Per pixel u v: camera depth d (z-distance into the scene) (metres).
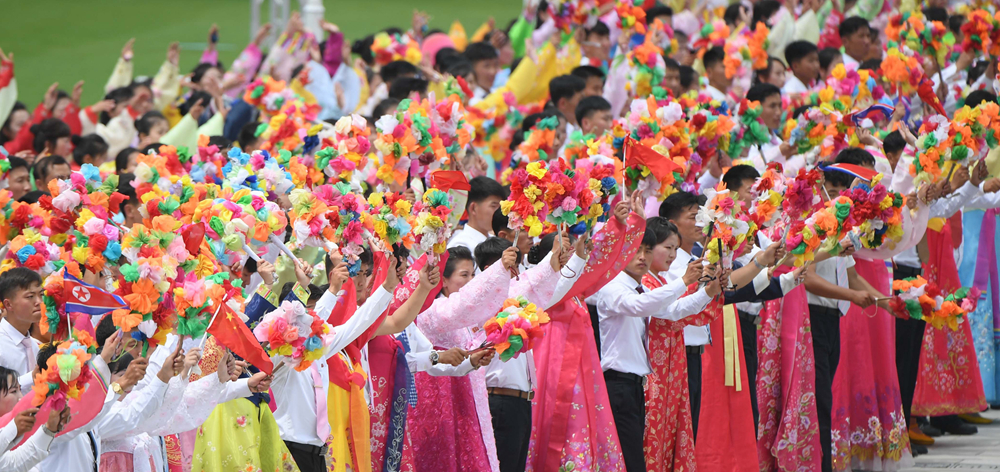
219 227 19.16
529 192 20.55
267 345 18.67
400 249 21.33
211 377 18.86
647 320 24.58
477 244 24.92
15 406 16.89
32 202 25.89
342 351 20.91
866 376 28.58
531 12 50.25
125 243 17.56
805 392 26.98
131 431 18.00
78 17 105.50
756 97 33.81
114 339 17.16
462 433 22.33
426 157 23.83
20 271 19.80
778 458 26.69
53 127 35.47
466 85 35.72
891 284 29.84
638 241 22.03
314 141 29.03
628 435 23.66
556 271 21.84
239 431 20.83
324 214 20.62
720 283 23.17
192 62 86.38
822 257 24.06
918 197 25.98
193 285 17.28
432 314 22.05
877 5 49.16
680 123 26.86
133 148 30.64
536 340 23.36
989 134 25.77
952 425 33.84
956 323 26.53
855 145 30.58
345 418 21.30
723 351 25.30
